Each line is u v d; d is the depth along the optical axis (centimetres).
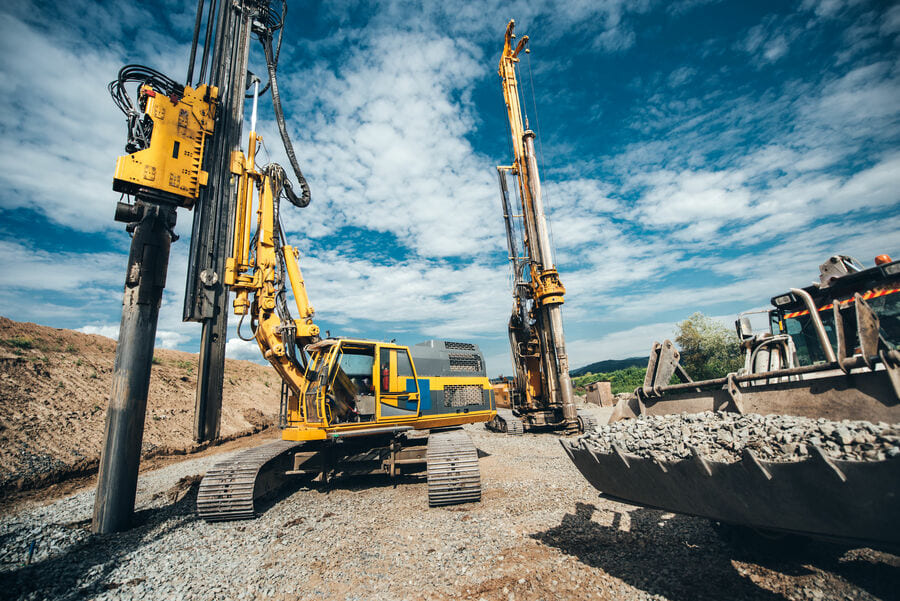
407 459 788
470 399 938
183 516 671
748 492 268
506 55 1655
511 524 537
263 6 1005
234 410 2011
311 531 571
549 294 1373
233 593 407
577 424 1323
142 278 664
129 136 716
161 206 702
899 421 265
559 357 1352
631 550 425
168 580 444
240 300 935
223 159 811
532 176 1494
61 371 1412
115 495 607
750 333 541
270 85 1041
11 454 952
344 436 729
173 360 2200
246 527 604
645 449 338
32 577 461
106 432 628
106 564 491
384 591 389
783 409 335
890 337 417
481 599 358
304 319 1003
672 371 446
